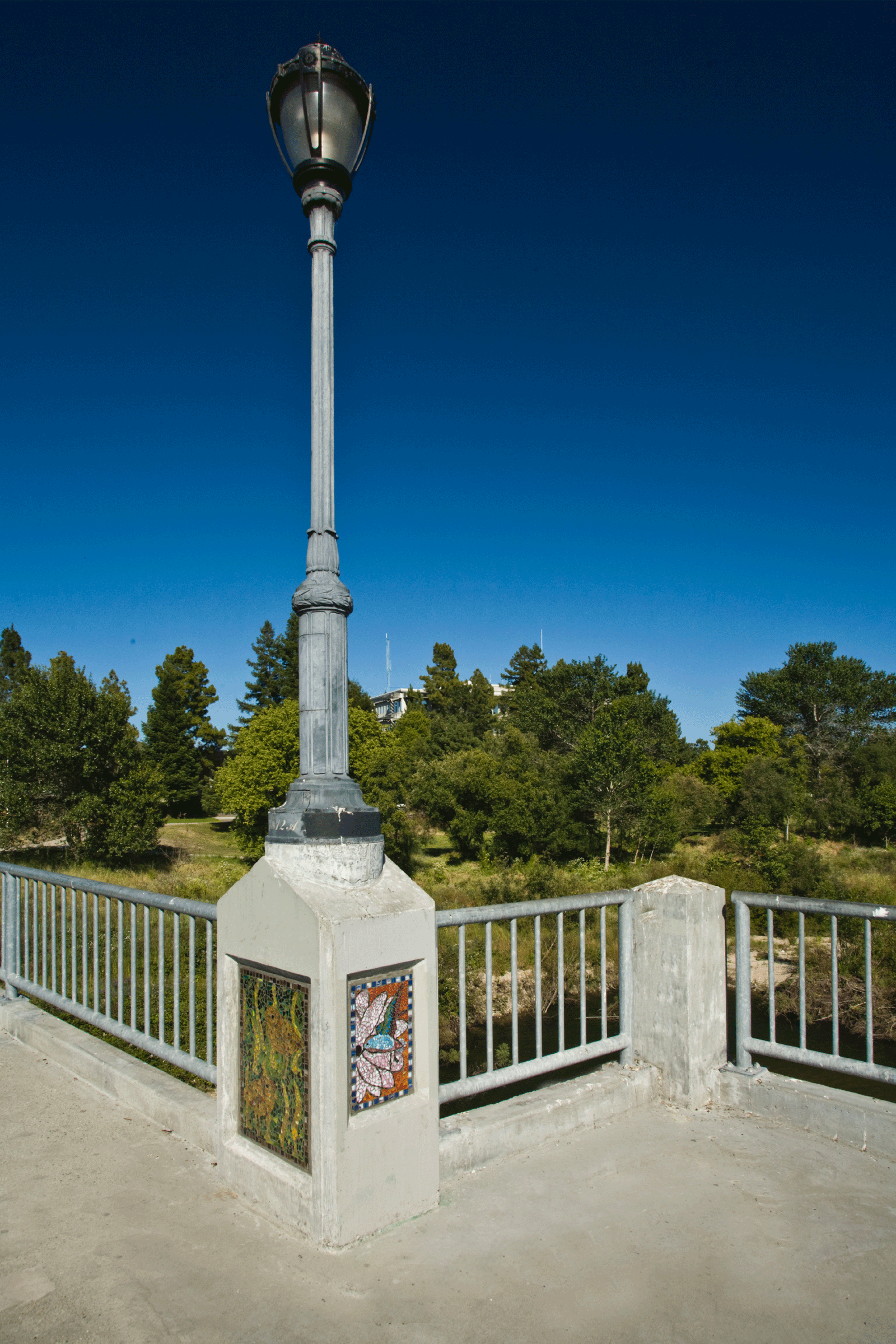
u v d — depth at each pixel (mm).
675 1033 3803
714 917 3908
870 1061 3383
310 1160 2631
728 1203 2881
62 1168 3166
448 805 38812
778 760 49781
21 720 31641
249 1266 2477
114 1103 3885
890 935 14273
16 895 5566
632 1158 3244
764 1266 2492
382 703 108625
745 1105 3725
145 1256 2541
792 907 3672
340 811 2766
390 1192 2701
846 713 61156
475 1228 2705
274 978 2812
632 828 35656
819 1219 2777
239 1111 3021
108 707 32125
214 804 56625
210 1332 2174
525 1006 14781
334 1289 2359
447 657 77562
